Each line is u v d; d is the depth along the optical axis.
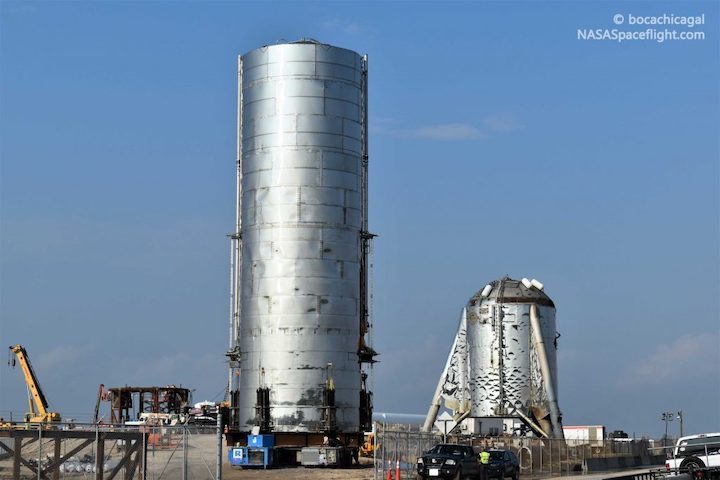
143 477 49.69
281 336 73.50
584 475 79.12
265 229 74.69
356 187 76.50
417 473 60.66
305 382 73.19
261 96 75.88
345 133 75.94
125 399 149.50
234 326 77.62
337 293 74.44
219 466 46.59
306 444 72.81
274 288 74.00
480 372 102.25
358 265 76.31
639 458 99.44
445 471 59.09
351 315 75.19
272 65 75.69
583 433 121.12
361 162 77.56
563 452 85.25
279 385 73.25
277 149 74.88
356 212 76.31
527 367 101.19
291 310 73.56
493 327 102.00
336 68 76.00
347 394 74.31
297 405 72.94
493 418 101.06
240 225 77.88
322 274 74.06
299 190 74.31
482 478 61.19
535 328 101.31
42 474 47.84
